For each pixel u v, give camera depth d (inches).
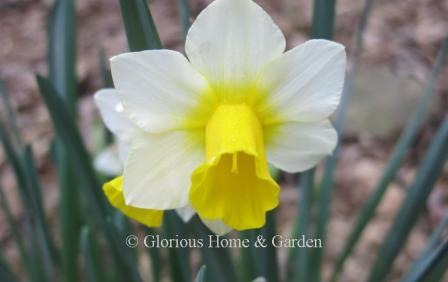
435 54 31.7
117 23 35.5
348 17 34.5
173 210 13.1
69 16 15.6
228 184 10.1
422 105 15.4
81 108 29.4
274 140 10.4
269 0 35.5
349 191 25.8
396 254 14.5
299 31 33.2
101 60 16.0
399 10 34.9
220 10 9.7
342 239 24.0
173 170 10.2
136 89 9.8
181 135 10.3
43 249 15.2
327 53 9.7
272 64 9.9
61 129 13.1
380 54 31.5
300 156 10.3
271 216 12.1
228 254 12.2
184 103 10.0
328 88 9.8
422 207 14.0
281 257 22.6
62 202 17.2
